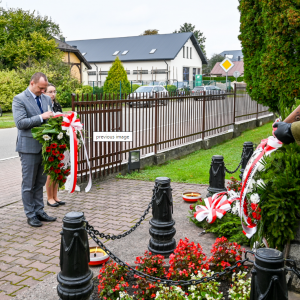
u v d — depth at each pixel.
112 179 7.66
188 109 10.84
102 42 57.66
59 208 5.74
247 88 10.00
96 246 4.06
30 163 4.93
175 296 2.93
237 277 3.22
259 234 3.11
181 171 8.39
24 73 26.91
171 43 51.31
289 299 3.01
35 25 34.50
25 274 3.63
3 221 5.20
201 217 4.55
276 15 7.90
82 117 6.75
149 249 3.96
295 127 2.04
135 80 51.09
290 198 2.95
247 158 6.23
